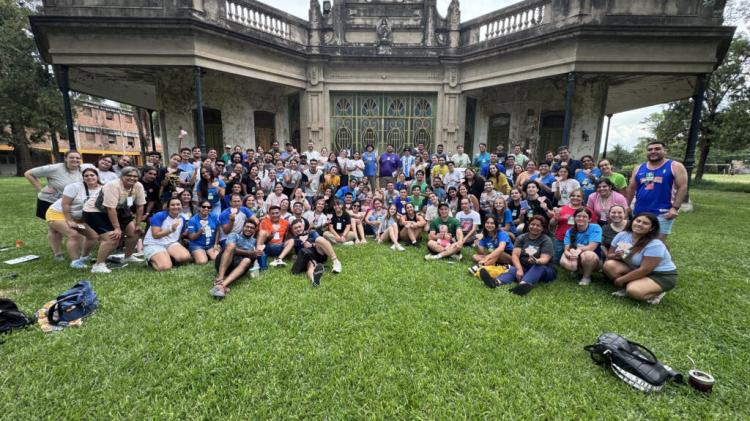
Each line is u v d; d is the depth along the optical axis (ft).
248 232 13.96
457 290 12.49
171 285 12.50
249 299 11.41
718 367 8.12
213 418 6.46
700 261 16.15
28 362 7.96
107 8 25.43
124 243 16.22
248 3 30.14
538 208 17.58
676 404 6.94
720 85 52.65
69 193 13.73
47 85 62.49
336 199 20.29
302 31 35.14
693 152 29.04
